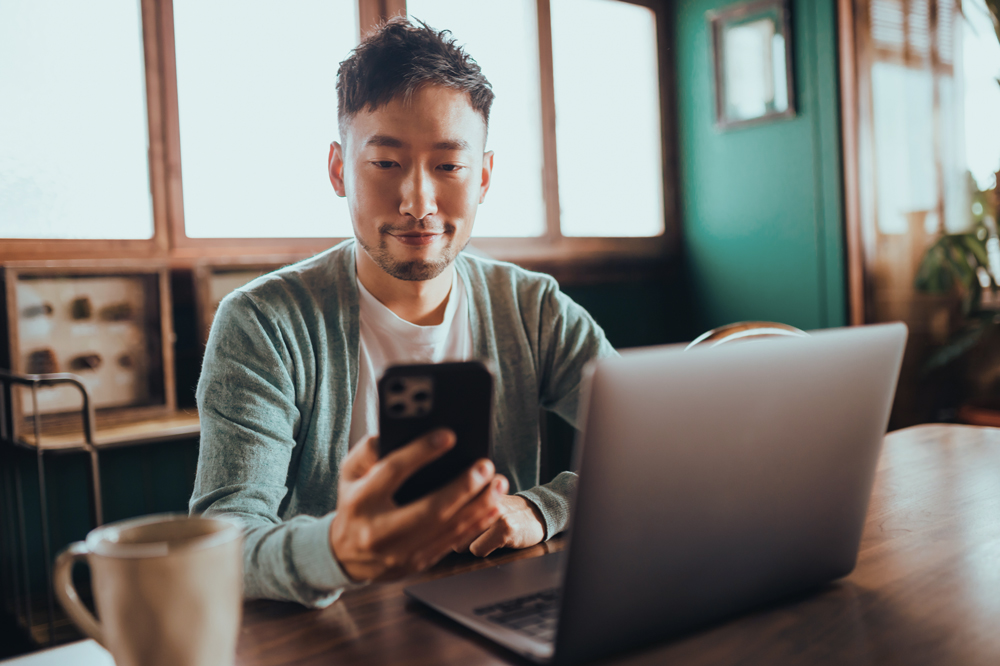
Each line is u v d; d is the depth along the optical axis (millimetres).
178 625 410
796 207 3482
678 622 529
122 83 2555
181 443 2604
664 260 3951
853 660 505
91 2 2484
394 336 1071
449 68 924
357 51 939
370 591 666
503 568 693
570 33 3605
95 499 2029
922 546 732
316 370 1001
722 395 497
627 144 3855
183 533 467
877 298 3266
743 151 3693
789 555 577
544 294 1224
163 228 2621
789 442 546
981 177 2906
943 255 2965
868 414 593
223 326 942
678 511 496
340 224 2971
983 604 591
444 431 479
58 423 2252
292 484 1021
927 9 3008
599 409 445
